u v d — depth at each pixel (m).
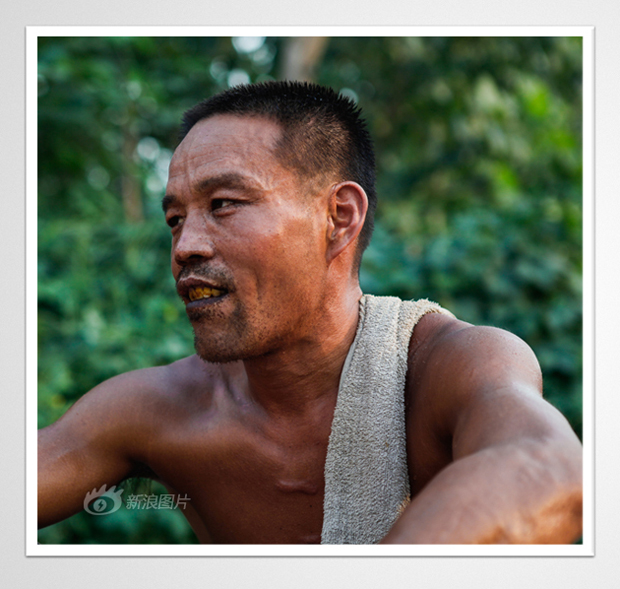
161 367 1.45
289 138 1.19
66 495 1.36
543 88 4.45
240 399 1.34
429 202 4.54
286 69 4.24
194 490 1.36
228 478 1.32
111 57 3.51
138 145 3.83
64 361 2.58
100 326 2.68
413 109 4.83
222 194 1.15
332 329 1.24
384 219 3.86
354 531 1.19
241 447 1.30
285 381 1.25
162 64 3.77
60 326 2.69
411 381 1.21
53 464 1.35
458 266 2.91
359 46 4.73
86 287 2.81
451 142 4.71
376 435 1.18
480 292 2.90
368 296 1.33
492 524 0.76
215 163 1.16
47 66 3.02
